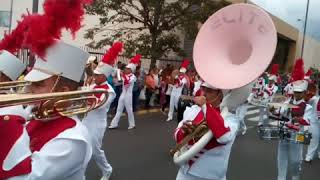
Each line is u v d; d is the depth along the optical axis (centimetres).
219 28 355
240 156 905
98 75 630
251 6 339
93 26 2030
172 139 1023
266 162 862
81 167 208
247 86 359
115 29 2003
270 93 1398
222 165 365
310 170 841
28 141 191
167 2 1948
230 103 362
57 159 194
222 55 349
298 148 600
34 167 188
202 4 1919
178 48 1992
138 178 666
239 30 344
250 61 330
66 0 204
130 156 806
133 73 1177
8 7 1688
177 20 1942
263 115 1387
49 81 211
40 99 184
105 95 240
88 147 210
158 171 714
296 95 622
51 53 208
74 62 214
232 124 358
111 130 1090
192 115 374
